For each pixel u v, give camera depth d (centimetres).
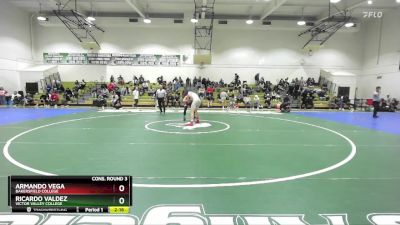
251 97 2273
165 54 2486
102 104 1955
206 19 2361
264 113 1741
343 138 873
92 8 2233
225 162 582
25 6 2208
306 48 2314
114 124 1119
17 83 2233
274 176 494
